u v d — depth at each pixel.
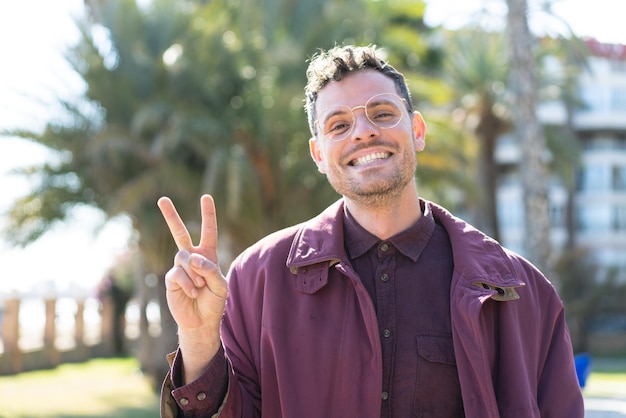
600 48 42.31
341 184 2.26
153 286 15.71
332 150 2.27
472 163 18.47
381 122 2.26
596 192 45.97
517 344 2.20
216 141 13.07
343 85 2.30
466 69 24.03
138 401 12.87
